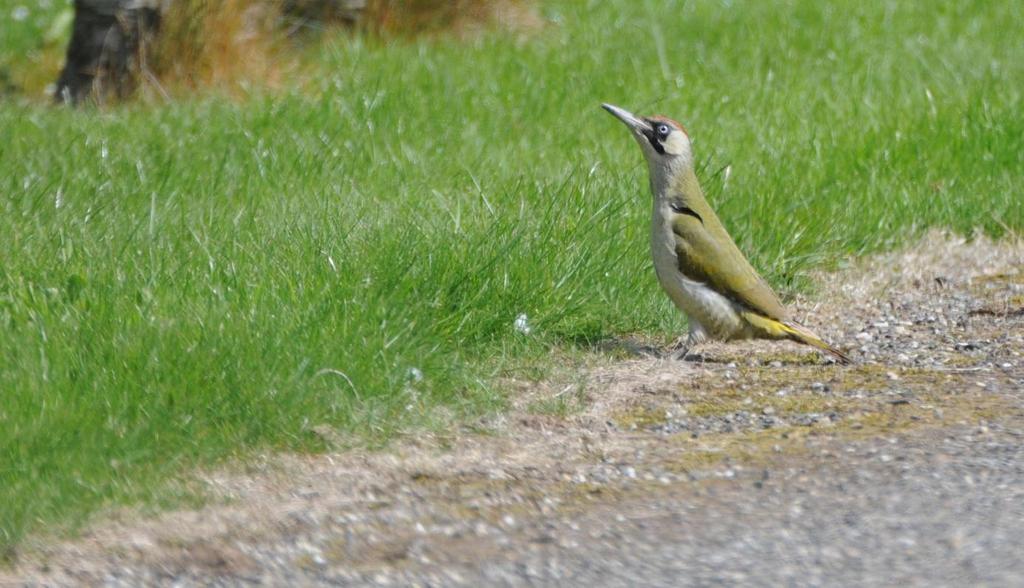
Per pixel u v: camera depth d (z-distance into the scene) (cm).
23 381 904
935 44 2116
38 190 1364
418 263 1156
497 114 1770
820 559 724
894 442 925
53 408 885
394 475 880
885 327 1250
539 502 834
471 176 1450
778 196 1463
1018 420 971
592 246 1260
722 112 1780
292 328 1005
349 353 990
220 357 951
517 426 980
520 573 721
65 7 2441
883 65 2000
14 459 833
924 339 1211
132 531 781
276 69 2027
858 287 1352
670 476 877
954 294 1339
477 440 949
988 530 755
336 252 1159
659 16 2317
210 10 1994
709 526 780
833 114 1756
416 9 2234
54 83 2175
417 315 1085
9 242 1184
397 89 1831
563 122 1752
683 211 1157
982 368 1118
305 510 816
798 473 870
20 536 760
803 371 1123
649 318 1227
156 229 1229
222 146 1595
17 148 1577
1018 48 2120
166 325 994
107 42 1978
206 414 915
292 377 947
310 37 2166
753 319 1148
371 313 1054
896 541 745
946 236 1484
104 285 1066
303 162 1526
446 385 1020
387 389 979
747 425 985
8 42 2328
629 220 1342
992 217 1511
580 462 909
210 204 1341
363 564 740
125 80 1980
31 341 962
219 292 1065
